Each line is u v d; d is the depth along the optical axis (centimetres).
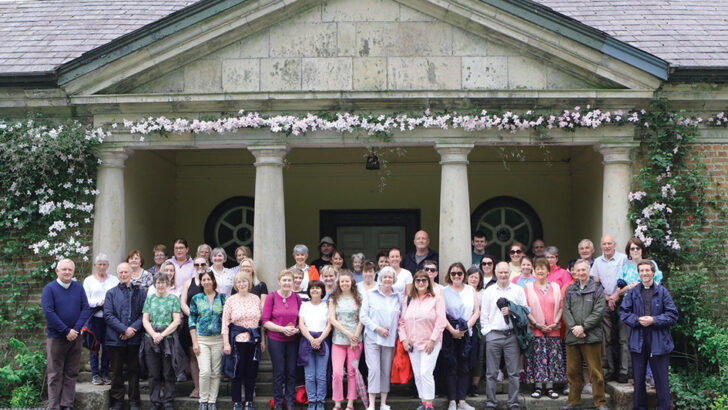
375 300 829
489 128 965
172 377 850
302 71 973
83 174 987
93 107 981
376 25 977
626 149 976
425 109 965
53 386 820
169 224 1302
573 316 835
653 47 1040
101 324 891
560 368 860
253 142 972
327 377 855
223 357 833
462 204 964
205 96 957
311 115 959
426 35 975
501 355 849
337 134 970
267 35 977
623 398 852
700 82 967
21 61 1013
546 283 880
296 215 1343
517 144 988
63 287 827
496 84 970
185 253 959
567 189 1327
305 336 823
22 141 970
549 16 943
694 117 988
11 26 1161
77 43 1082
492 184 1338
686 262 987
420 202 1337
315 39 977
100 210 984
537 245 1063
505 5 946
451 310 843
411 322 822
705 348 889
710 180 995
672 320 798
